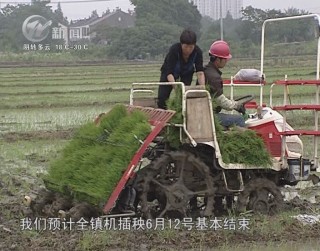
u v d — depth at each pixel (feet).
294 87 107.45
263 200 29.37
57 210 28.30
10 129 65.31
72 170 28.58
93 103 89.10
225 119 29.73
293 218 28.66
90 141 29.45
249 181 29.43
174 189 27.89
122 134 27.43
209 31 265.34
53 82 133.18
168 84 28.17
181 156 27.84
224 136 28.43
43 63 224.12
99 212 27.58
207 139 27.96
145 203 27.68
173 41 242.58
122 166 26.61
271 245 26.18
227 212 29.81
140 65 202.18
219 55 29.50
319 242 26.61
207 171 28.22
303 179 30.27
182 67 29.55
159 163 27.71
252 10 262.67
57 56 249.34
